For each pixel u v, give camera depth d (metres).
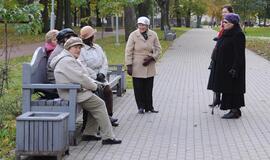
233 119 10.42
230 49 10.34
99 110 8.28
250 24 89.00
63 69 8.09
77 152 7.84
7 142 8.15
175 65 22.05
